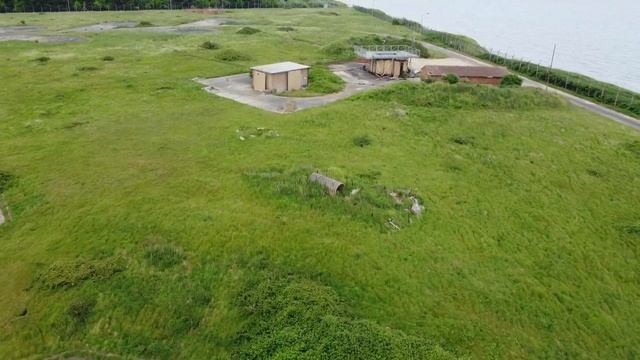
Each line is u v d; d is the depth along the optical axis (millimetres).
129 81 48969
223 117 39188
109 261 20734
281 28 90000
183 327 18188
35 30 80000
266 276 20328
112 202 25500
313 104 44062
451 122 40875
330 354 16219
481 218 26562
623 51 105500
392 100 44938
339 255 21984
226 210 24938
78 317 18266
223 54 60969
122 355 17250
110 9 111188
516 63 69062
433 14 178000
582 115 46531
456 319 19172
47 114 39094
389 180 29328
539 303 20688
